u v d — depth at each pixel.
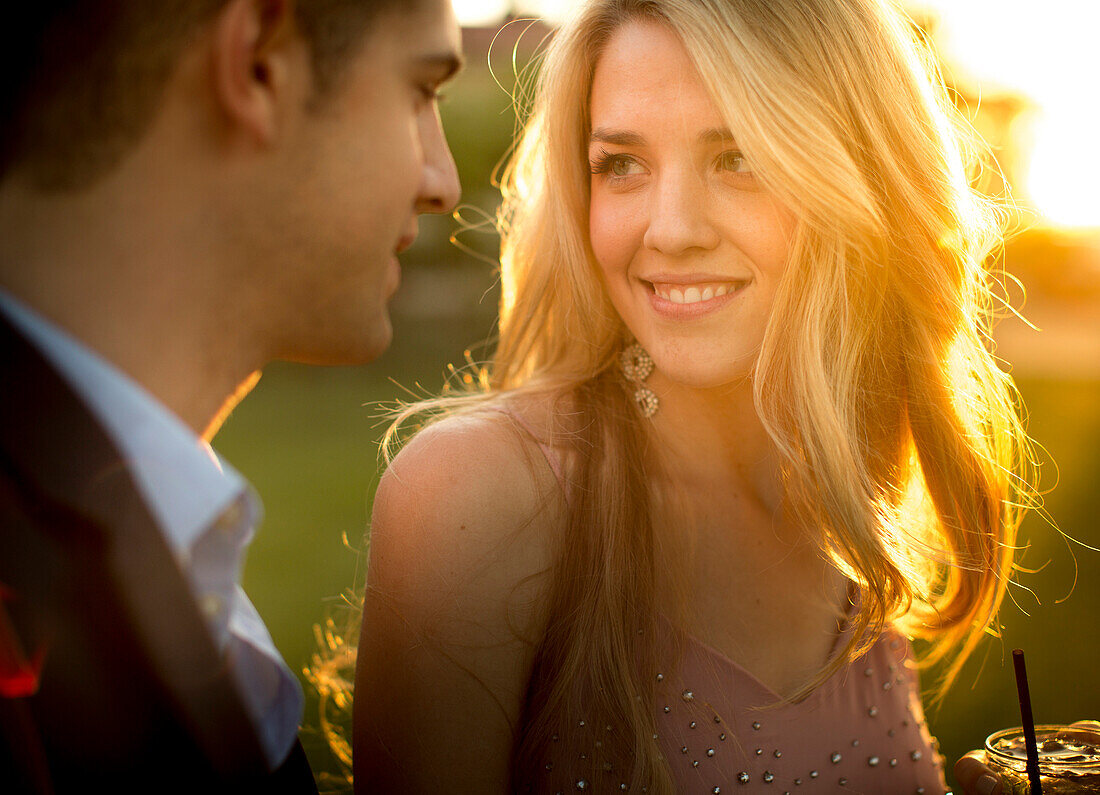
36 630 0.67
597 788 1.35
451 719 1.33
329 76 0.82
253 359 0.88
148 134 0.75
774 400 1.40
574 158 1.48
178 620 0.67
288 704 0.99
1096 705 3.52
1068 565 4.89
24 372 0.66
